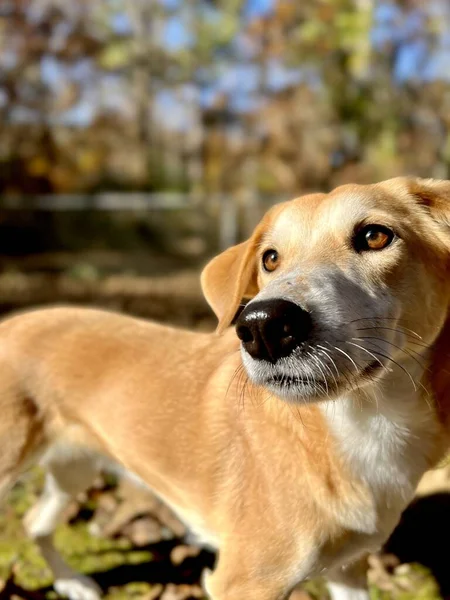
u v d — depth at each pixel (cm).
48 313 51
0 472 47
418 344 38
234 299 43
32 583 54
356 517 39
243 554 40
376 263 37
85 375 48
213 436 42
